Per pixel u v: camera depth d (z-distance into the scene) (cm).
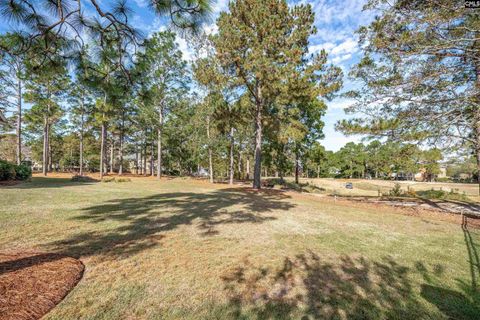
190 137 2255
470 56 548
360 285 291
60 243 387
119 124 2705
